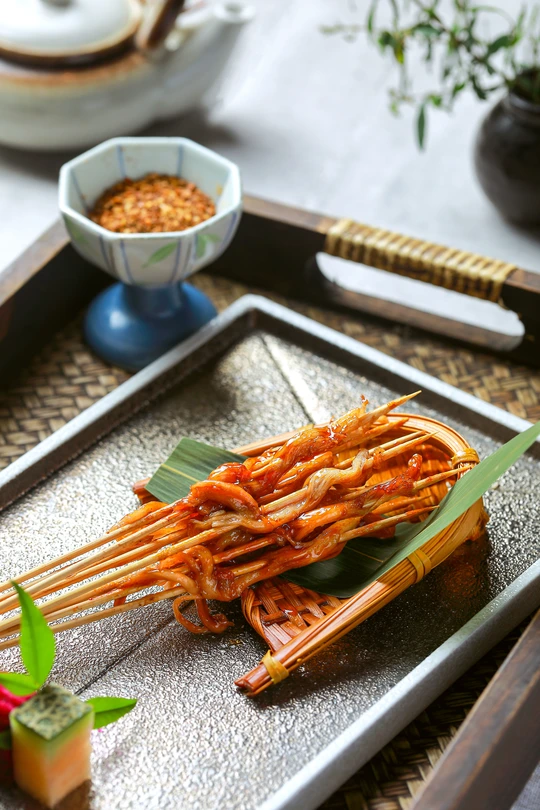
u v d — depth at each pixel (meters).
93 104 0.82
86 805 0.52
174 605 0.56
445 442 0.59
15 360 0.70
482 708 0.52
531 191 0.82
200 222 0.68
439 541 0.57
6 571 0.59
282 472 0.58
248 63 1.00
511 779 0.51
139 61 0.82
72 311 0.74
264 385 0.67
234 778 0.53
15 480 0.61
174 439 0.65
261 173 0.89
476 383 0.71
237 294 0.77
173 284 0.70
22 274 0.69
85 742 0.51
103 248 0.65
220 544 0.56
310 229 0.73
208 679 0.55
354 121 0.95
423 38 0.84
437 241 0.85
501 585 0.59
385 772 0.54
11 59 0.81
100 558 0.55
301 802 0.51
